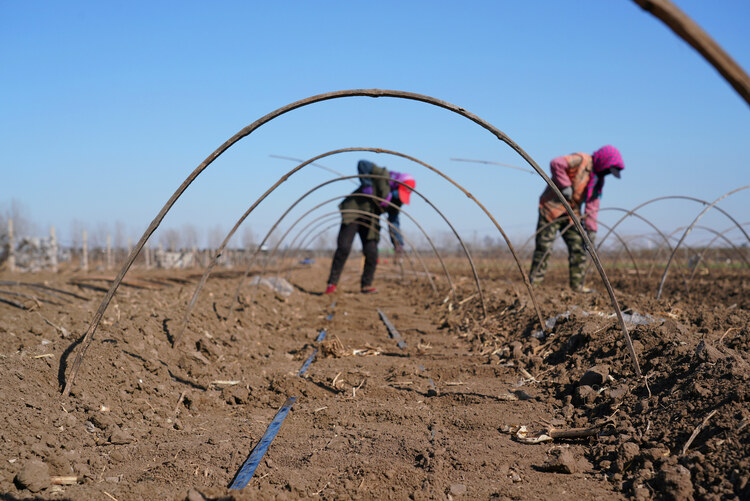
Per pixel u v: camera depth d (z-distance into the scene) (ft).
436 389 13.53
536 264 29.86
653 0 3.22
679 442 8.32
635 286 37.73
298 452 9.55
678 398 9.53
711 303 26.68
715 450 7.57
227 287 32.65
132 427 10.44
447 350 19.03
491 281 42.22
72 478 7.93
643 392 10.77
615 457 8.64
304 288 43.11
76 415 9.98
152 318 17.66
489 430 10.65
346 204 36.94
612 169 27.32
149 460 9.11
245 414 12.12
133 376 12.58
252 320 24.03
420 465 8.84
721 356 10.30
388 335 22.63
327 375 15.17
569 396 12.03
